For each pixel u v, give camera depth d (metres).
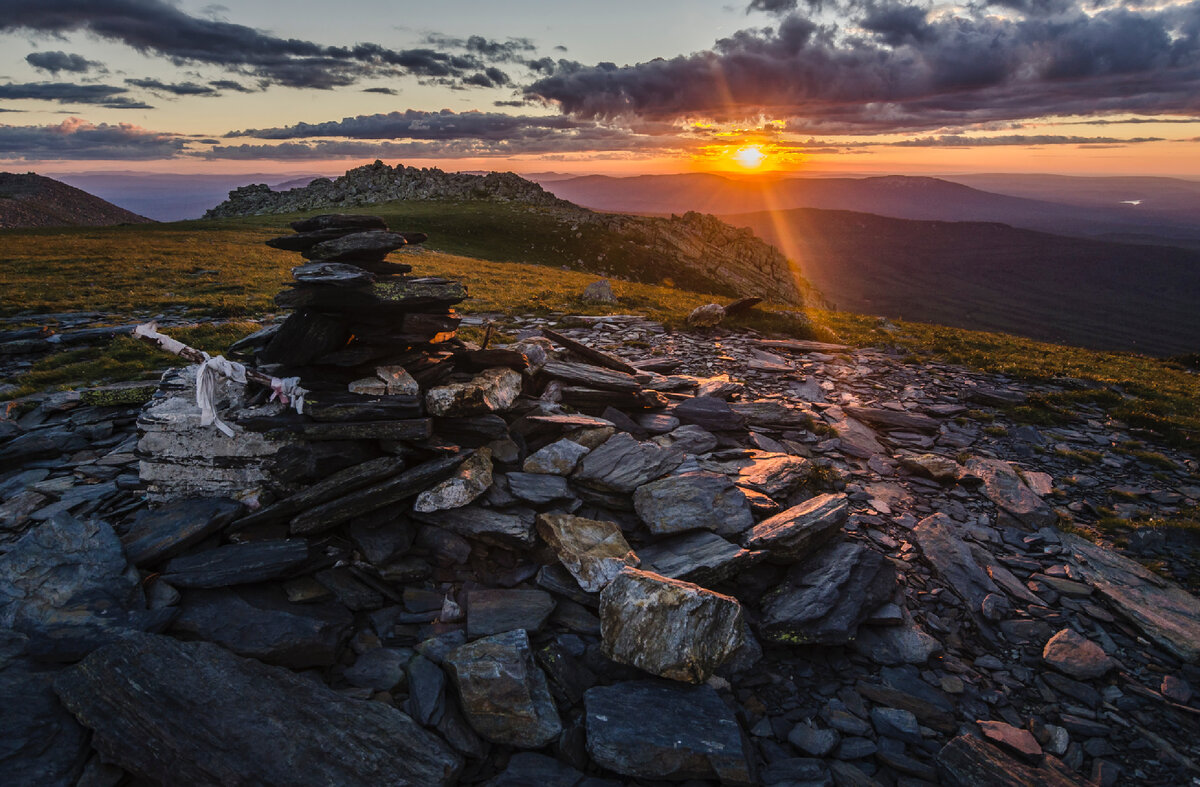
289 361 1.58
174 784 0.95
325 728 1.04
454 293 1.64
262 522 1.42
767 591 1.49
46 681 1.07
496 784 1.04
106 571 1.24
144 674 1.07
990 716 1.24
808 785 1.07
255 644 1.18
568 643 1.29
